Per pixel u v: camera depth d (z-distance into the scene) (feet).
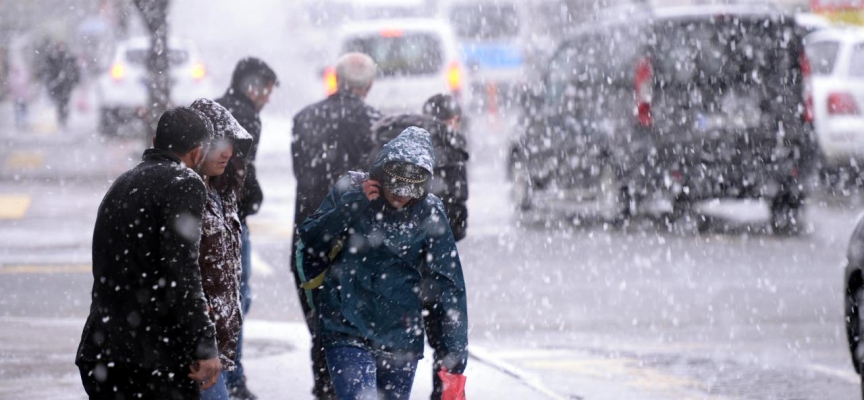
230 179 37.35
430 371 54.65
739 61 94.32
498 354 59.88
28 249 90.58
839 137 116.78
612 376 55.06
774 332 64.64
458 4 210.79
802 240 95.09
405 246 37.35
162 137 32.68
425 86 148.46
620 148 97.19
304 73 203.92
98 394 32.17
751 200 96.63
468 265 86.28
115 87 186.50
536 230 103.30
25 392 49.88
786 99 94.53
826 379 54.85
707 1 182.60
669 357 58.95
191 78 193.26
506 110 199.11
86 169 144.56
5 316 66.85
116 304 31.81
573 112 102.94
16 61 218.38
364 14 231.91
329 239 37.63
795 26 94.94
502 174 146.41
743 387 53.21
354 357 37.35
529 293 75.66
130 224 31.60
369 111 50.75
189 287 31.50
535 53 200.03
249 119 50.16
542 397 50.06
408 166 36.14
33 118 232.12
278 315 68.90
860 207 114.11
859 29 130.21
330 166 50.06
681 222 100.53
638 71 95.66
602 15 201.36
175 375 32.04
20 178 136.77
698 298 73.51
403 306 37.68
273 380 53.01
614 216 98.94
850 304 48.55
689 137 94.38
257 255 90.58
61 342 59.72
